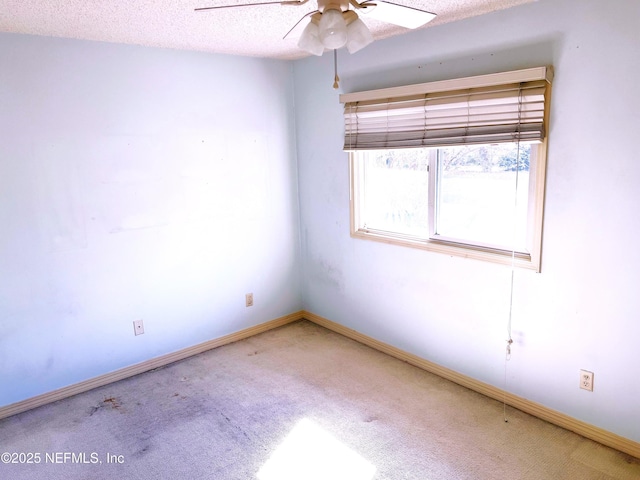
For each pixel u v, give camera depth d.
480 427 2.46
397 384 2.94
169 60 3.04
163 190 3.14
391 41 2.88
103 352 3.04
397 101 2.84
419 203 3.08
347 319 3.68
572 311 2.32
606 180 2.10
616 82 2.01
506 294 2.57
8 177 2.55
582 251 2.23
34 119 2.59
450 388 2.87
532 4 2.22
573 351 2.35
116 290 3.04
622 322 2.15
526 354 2.54
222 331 3.61
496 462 2.18
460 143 2.57
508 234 2.62
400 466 2.18
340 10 1.54
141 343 3.20
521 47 2.30
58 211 2.74
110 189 2.91
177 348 3.38
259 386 2.96
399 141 2.89
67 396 2.91
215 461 2.26
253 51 3.22
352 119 3.15
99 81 2.79
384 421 2.54
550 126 2.25
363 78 3.11
